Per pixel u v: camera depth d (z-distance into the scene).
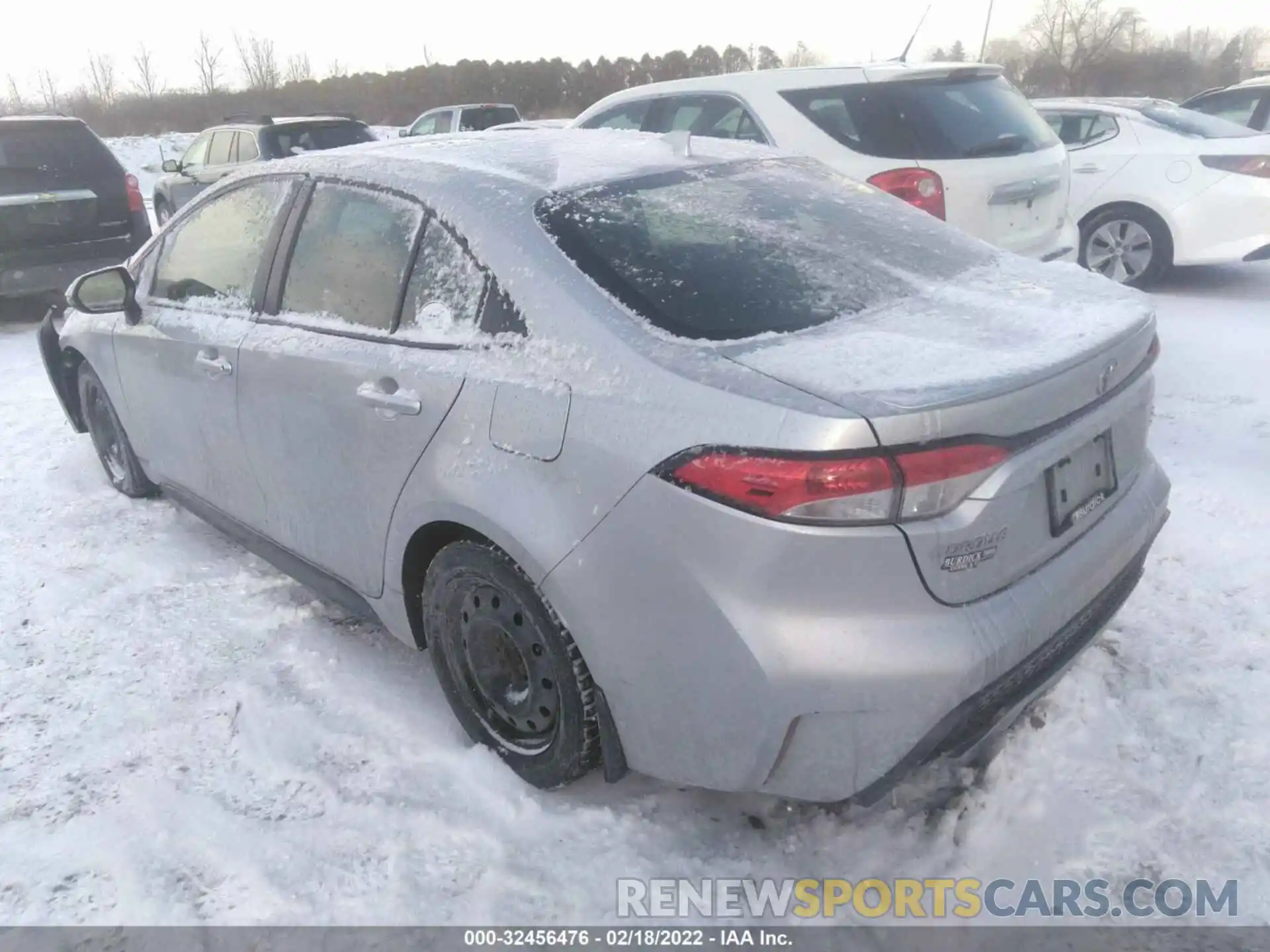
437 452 2.65
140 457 4.35
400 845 2.56
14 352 8.13
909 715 2.10
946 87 5.76
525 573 2.50
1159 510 2.78
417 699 3.16
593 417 2.30
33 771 2.87
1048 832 2.56
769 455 2.04
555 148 3.19
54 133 8.65
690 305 2.44
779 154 3.44
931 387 2.10
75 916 2.39
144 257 4.14
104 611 3.72
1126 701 3.00
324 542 3.23
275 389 3.20
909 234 3.04
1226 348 6.34
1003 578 2.23
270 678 3.28
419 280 2.82
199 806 2.71
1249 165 7.39
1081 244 8.19
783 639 2.08
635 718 2.37
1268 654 3.19
